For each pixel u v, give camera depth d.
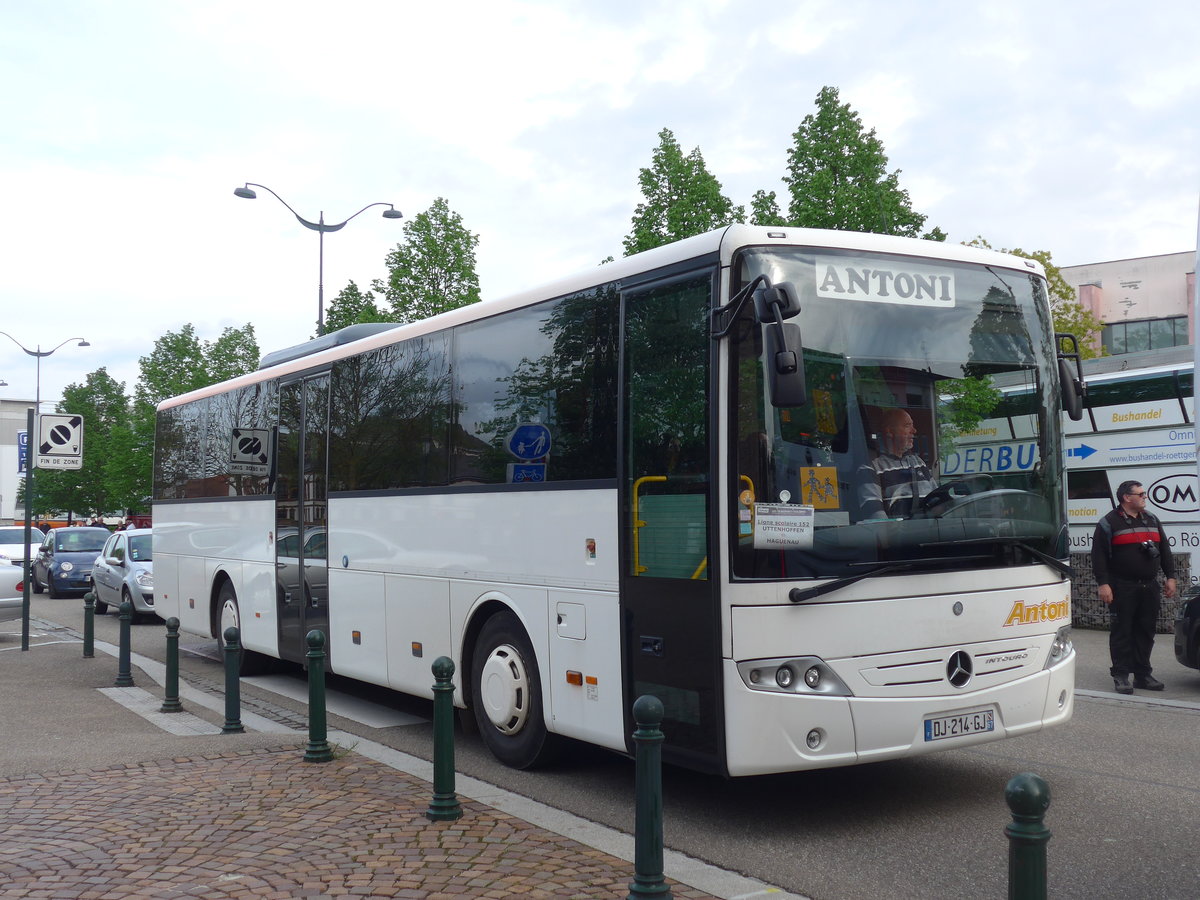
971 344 6.73
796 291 5.86
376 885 5.18
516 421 7.86
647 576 6.49
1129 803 6.66
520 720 7.74
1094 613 16.91
